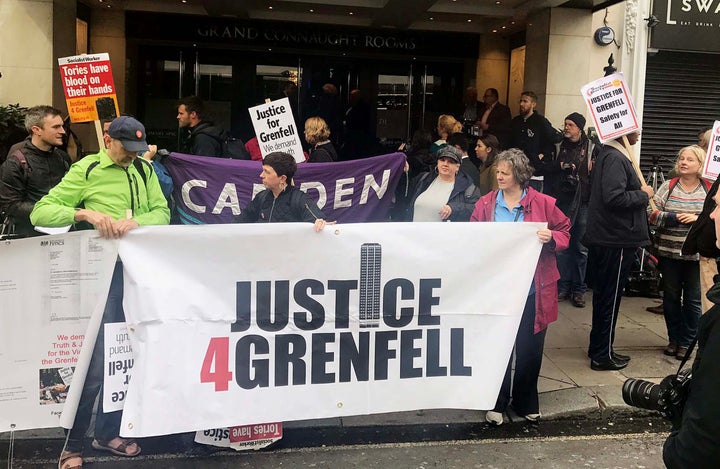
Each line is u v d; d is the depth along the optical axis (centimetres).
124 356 376
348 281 395
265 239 382
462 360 412
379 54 1207
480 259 409
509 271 412
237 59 1195
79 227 426
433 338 408
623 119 535
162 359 367
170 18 1130
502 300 413
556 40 945
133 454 409
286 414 392
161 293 366
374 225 395
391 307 401
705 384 204
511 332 414
